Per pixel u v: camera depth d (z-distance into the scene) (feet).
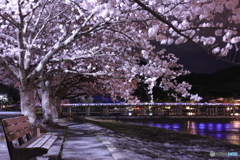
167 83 43.68
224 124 310.04
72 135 49.01
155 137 75.72
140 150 36.91
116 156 25.91
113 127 102.94
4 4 29.35
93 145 34.71
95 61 51.16
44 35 51.57
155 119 375.25
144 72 37.68
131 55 49.96
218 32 14.57
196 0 16.49
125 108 544.21
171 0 18.22
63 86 110.73
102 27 33.37
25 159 16.60
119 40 45.85
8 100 365.40
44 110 66.18
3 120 15.35
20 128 19.08
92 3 19.21
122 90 60.64
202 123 322.96
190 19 17.62
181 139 76.59
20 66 36.37
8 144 15.43
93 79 96.58
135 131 91.81
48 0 38.42
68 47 53.01
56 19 49.21
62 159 25.12
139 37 37.40
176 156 40.37
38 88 85.46
